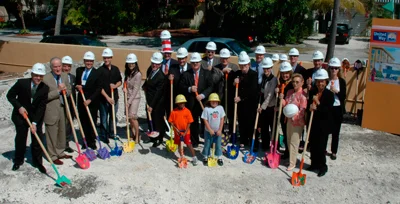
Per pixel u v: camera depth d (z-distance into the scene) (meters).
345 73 9.41
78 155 7.23
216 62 8.26
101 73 7.34
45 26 34.72
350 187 6.17
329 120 6.38
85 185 6.16
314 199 5.85
